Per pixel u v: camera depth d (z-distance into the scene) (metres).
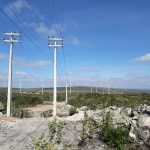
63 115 41.38
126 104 42.31
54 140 17.78
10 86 37.97
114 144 16.66
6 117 33.19
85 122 19.45
